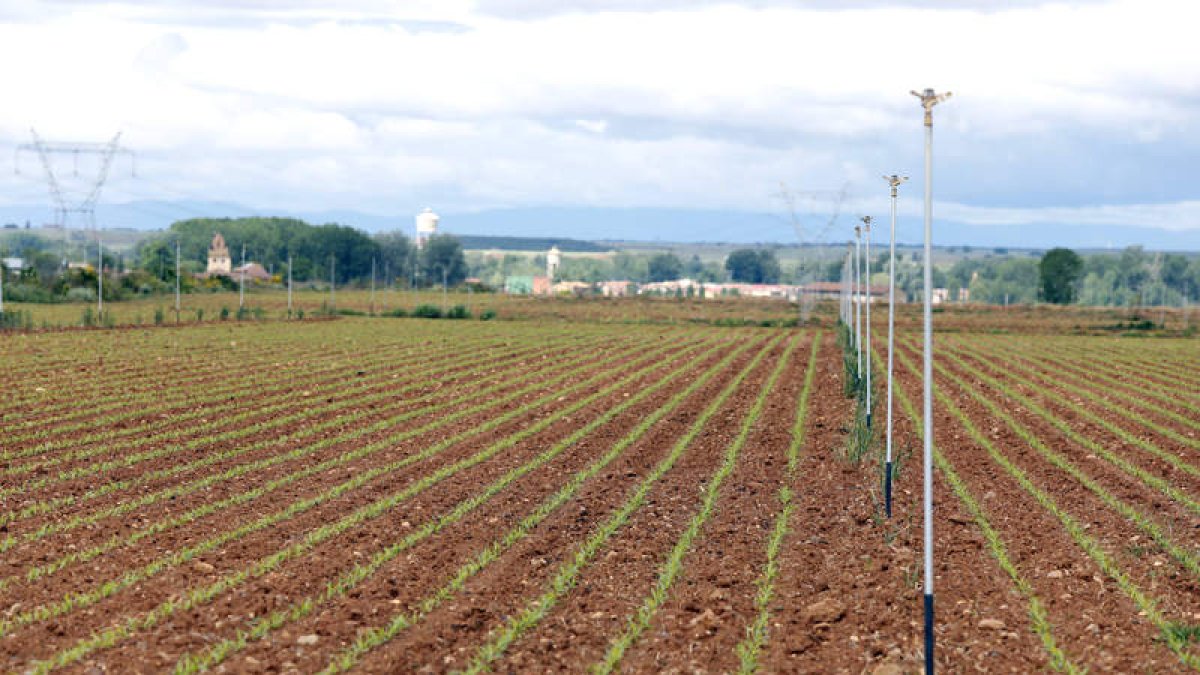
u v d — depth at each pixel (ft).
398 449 107.65
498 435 117.39
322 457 102.37
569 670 50.16
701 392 160.45
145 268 546.26
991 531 74.64
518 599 60.23
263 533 73.46
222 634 53.93
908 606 58.95
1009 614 57.77
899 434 120.47
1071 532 74.74
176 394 146.20
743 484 92.07
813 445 112.06
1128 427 127.54
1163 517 80.79
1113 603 59.36
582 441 113.91
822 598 60.54
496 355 220.84
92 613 56.44
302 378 169.78
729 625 55.93
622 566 66.85
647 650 52.65
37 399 138.92
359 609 57.47
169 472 94.02
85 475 92.79
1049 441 115.75
